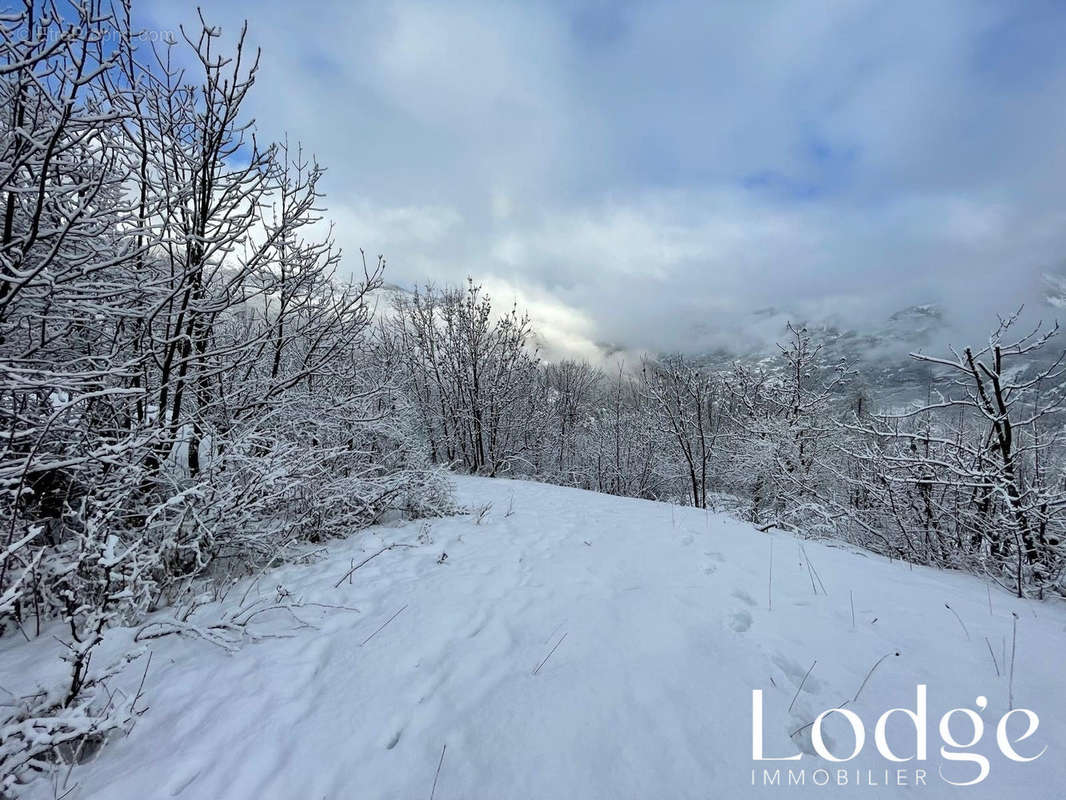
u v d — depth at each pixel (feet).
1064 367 23.27
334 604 13.25
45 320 12.94
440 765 7.63
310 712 8.86
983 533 24.76
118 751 8.03
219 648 11.03
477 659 10.62
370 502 21.99
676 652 10.78
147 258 17.08
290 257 21.07
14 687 9.29
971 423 33.83
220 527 15.06
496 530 21.88
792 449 49.65
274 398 21.03
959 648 10.86
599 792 7.06
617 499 34.22
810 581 15.02
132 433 13.92
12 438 10.55
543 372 80.02
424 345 63.57
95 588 11.99
